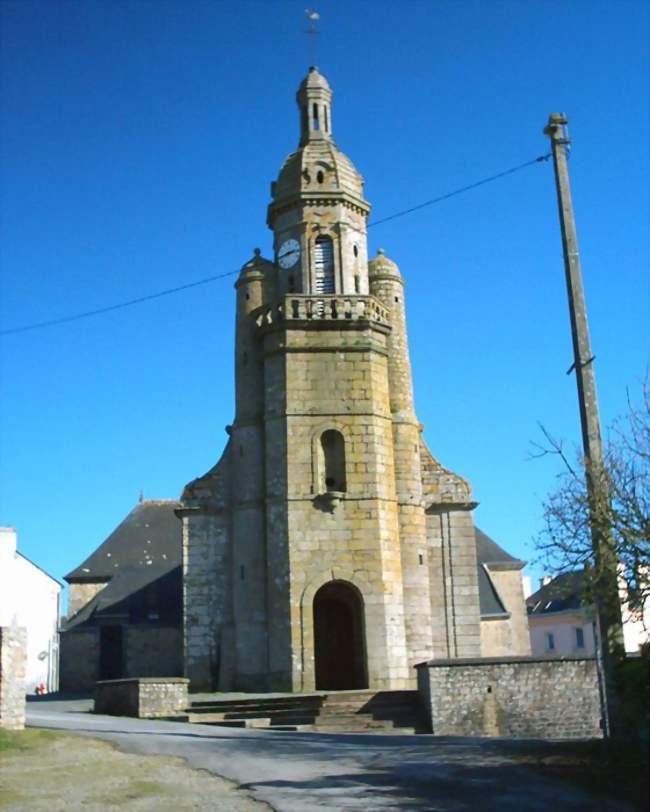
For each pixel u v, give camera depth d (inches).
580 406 743.7
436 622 1457.9
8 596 1925.4
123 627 1830.7
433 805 542.3
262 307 1482.5
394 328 1546.5
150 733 922.1
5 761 717.9
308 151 1555.1
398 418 1496.1
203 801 565.9
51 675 1959.9
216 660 1408.7
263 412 1454.2
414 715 1127.6
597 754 667.4
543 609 2694.4
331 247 1523.1
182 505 1462.8
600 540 714.2
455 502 1498.5
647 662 657.6
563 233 776.3
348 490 1380.4
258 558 1403.8
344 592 1406.3
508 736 1087.0
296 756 740.7
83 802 564.7
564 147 794.2
